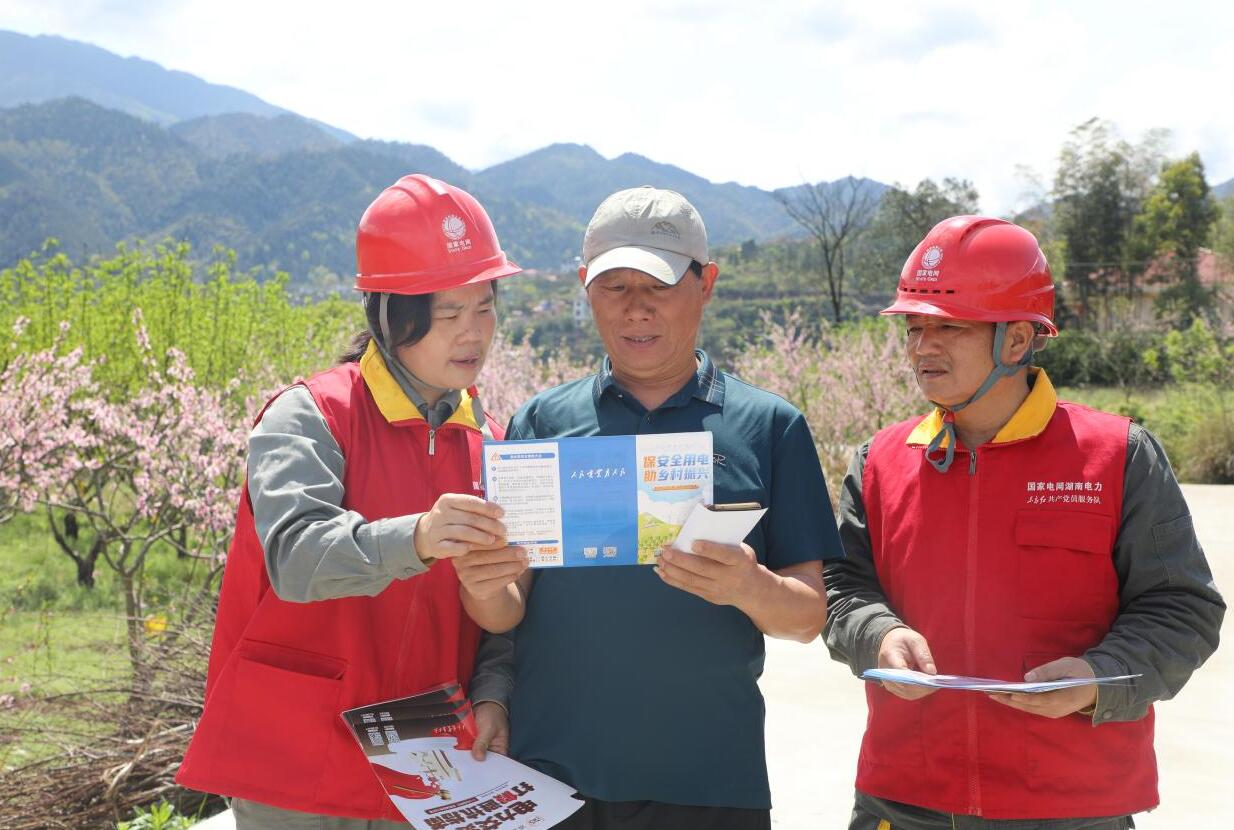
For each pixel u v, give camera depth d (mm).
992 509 2287
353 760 2109
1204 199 42125
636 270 2139
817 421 11508
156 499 9156
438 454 2275
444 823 1942
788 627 2041
